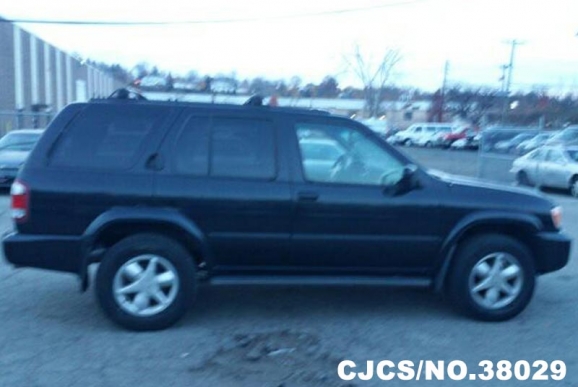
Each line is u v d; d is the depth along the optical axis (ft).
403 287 28.91
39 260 22.70
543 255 25.14
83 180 22.65
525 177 80.84
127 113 23.47
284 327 23.94
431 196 24.09
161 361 20.83
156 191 22.88
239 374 19.97
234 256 23.62
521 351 22.15
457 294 24.62
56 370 20.12
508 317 24.80
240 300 26.96
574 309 26.58
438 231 24.17
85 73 207.21
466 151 165.17
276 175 23.56
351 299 27.27
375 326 24.22
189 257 23.17
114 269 22.68
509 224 24.68
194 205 23.02
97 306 25.91
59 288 28.19
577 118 193.67
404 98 204.44
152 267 22.91
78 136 23.15
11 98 135.74
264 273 24.12
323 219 23.63
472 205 24.29
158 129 23.38
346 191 23.71
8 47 133.80
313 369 20.38
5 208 51.98
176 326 23.84
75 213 22.59
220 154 23.50
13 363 20.61
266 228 23.48
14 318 24.53
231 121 23.75
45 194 22.52
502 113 191.52
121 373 19.97
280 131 23.84
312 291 28.27
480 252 24.38
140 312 22.98
